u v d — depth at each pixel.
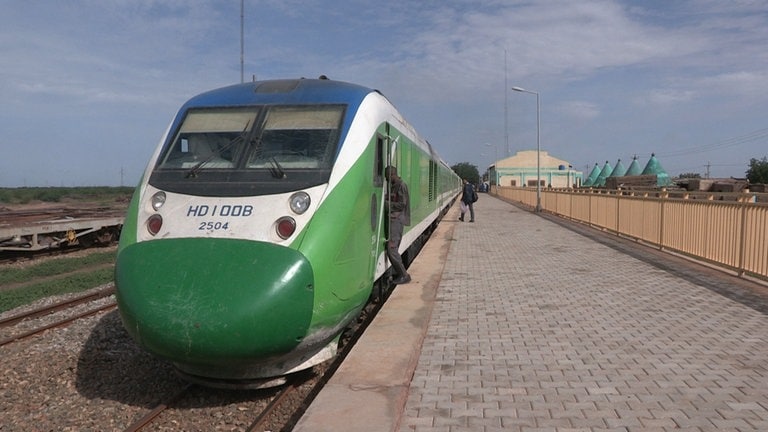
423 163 14.08
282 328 5.14
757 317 7.55
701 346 6.34
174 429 5.39
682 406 4.72
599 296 9.06
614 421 4.46
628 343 6.50
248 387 5.66
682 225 13.12
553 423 4.45
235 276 5.14
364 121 6.93
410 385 5.32
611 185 35.03
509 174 82.88
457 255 14.41
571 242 17.08
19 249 18.97
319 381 6.49
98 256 19.70
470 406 4.82
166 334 4.99
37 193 59.94
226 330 4.95
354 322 8.09
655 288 9.58
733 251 10.60
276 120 6.74
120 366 7.15
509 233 20.41
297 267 5.33
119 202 53.66
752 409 4.64
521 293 9.46
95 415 5.76
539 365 5.83
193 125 6.86
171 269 5.24
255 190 5.94
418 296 9.22
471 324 7.51
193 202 5.91
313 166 6.19
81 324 9.12
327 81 7.51
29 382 6.67
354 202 6.25
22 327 9.30
